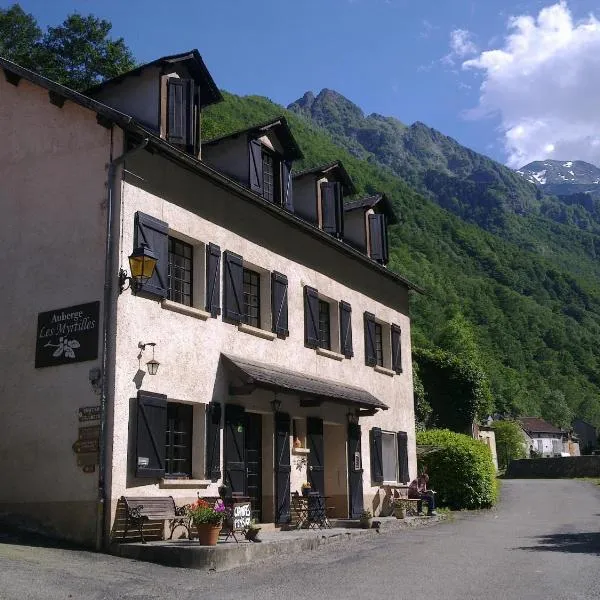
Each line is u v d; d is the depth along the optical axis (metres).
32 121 13.69
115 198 12.52
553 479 52.03
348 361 19.34
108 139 12.76
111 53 28.08
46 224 13.07
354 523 16.50
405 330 23.22
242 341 15.06
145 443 12.02
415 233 106.44
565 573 10.34
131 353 12.15
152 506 11.88
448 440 24.58
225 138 16.42
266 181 17.19
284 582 9.44
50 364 12.40
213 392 13.91
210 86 15.34
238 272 15.18
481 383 38.38
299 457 16.52
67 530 11.59
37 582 8.51
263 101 99.75
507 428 73.56
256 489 15.26
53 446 12.05
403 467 21.31
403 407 22.22
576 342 117.12
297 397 16.52
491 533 16.33
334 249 19.45
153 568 10.20
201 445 13.44
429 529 17.16
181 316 13.41
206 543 11.16
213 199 14.82
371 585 9.24
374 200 22.31
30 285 12.99
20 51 27.22
